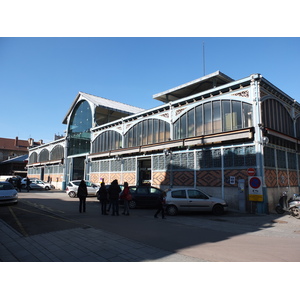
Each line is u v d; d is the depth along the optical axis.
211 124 15.78
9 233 7.62
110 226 8.91
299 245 6.63
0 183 15.72
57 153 36.25
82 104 31.67
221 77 17.66
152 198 14.70
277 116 15.55
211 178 15.20
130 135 22.36
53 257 5.43
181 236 7.54
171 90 20.34
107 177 24.55
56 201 17.72
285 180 15.20
